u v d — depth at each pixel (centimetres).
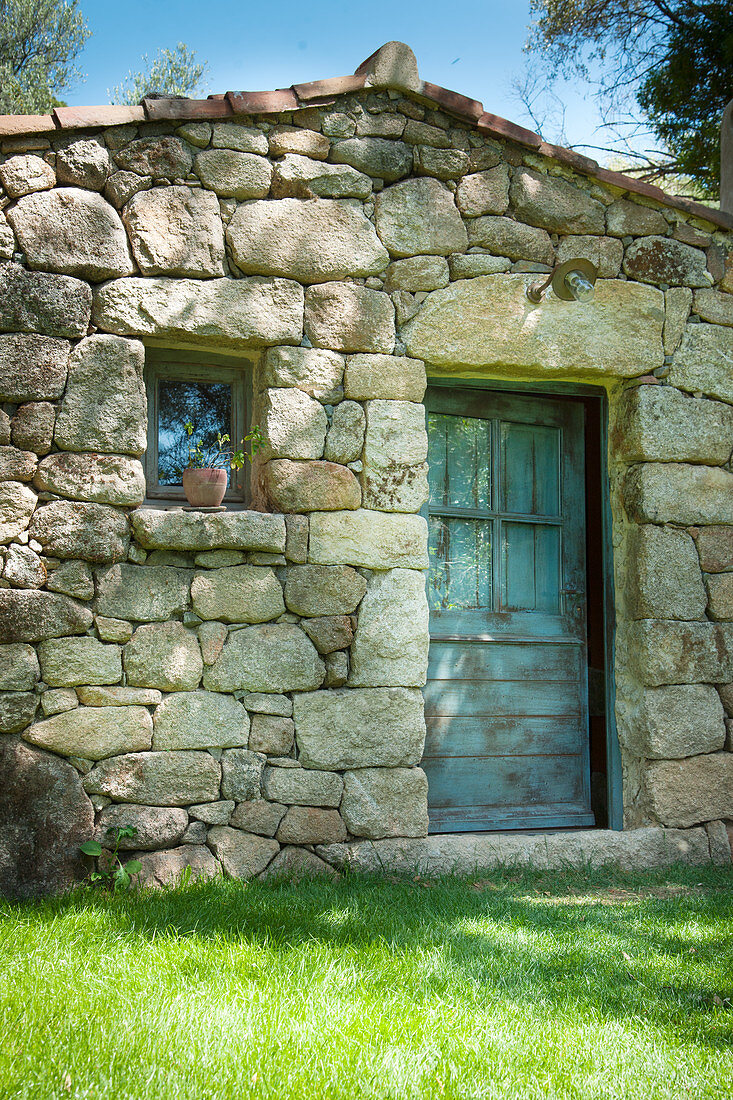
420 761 443
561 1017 255
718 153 1052
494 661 462
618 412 469
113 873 357
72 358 373
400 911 342
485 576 470
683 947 317
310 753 392
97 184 384
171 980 265
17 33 1304
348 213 414
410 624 409
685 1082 223
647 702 442
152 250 386
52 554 366
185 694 378
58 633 364
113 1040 227
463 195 433
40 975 264
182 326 388
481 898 363
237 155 400
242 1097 207
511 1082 220
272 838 385
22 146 376
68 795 358
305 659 394
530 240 441
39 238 372
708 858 443
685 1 1051
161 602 378
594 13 1101
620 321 453
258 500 416
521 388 467
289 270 405
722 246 480
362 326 413
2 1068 211
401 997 261
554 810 464
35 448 368
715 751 453
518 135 436
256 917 322
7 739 357
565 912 351
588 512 491
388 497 411
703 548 458
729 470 471
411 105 428
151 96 394
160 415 423
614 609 471
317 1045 230
